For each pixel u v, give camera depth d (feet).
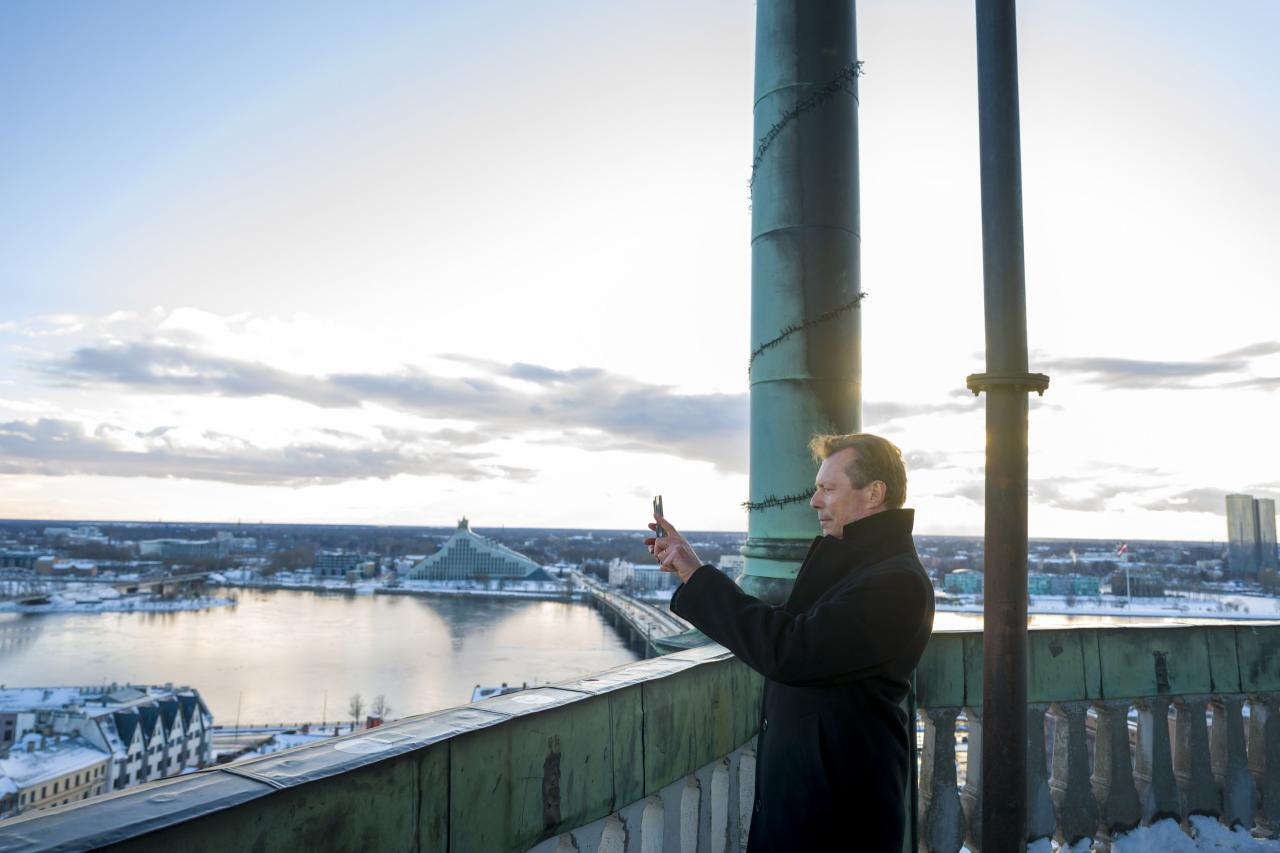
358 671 442.09
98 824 3.74
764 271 13.17
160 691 353.51
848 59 13.30
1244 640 13.87
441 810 5.42
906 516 7.13
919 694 12.27
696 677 8.81
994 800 9.70
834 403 12.63
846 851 6.44
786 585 12.29
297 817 4.46
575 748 6.77
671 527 7.03
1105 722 13.26
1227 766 13.70
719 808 9.48
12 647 527.40
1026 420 9.85
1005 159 9.82
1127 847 12.98
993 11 9.95
